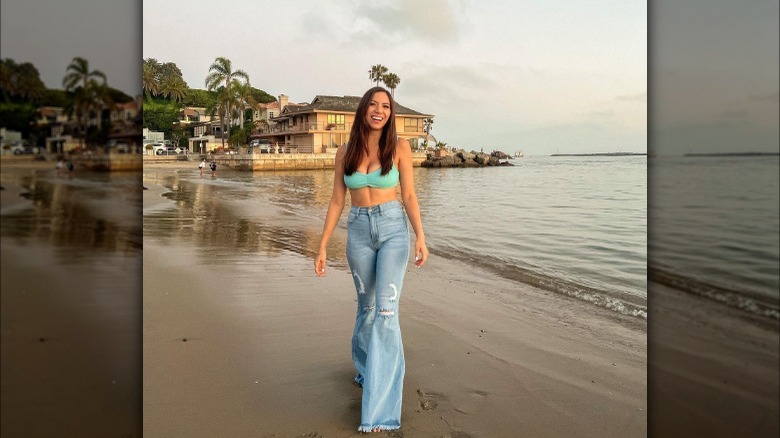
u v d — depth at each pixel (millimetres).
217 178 38844
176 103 80625
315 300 4988
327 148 59375
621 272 7578
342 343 3770
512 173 51031
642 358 3758
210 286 5520
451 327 4414
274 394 2912
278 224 12180
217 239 9422
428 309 5020
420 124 65812
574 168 61531
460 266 7797
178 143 79562
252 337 3873
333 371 3250
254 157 51594
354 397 2900
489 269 7617
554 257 8844
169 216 13406
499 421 2715
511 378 3311
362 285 2943
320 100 60031
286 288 5488
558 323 4711
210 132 75938
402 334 4168
